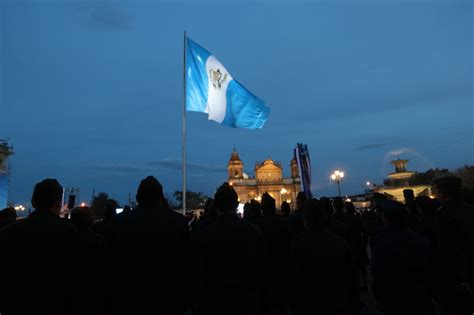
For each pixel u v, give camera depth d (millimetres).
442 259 4719
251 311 3721
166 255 3629
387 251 4039
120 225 3711
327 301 3893
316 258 4027
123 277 3539
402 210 4195
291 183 104562
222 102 12055
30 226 3371
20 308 3121
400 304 3930
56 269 3266
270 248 7137
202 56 11875
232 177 105500
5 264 3186
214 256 3879
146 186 3938
